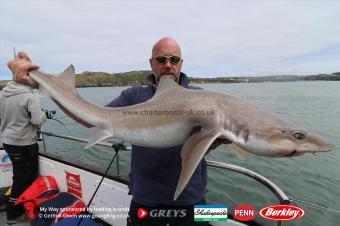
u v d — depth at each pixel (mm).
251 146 2463
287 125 2471
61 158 5703
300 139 2377
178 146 3025
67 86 3209
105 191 4805
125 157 11688
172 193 3080
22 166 5434
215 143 2709
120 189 4598
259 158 11266
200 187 3203
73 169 5316
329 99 40906
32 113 5262
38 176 6176
